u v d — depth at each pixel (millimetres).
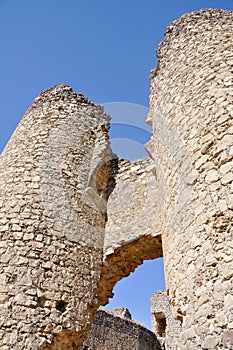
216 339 3516
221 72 5422
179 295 4594
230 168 4250
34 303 6105
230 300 3523
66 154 8555
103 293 7859
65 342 6316
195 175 4793
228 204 4055
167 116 6375
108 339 14484
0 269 6266
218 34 6352
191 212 4645
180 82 6277
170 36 7668
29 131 8883
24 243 6691
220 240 3959
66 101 9789
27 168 7879
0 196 7484
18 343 5617
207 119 5020
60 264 6848
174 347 13922
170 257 5227
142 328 16469
